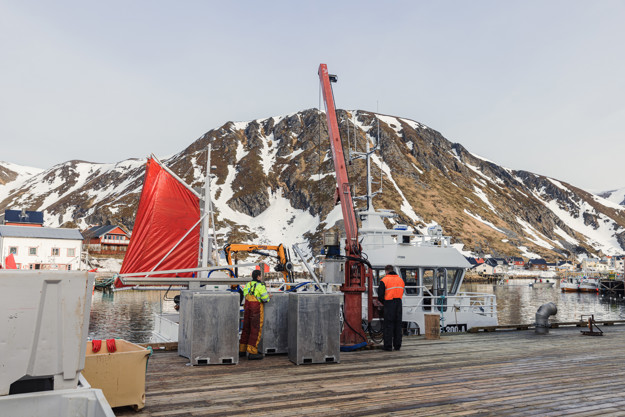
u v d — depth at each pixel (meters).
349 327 11.08
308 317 9.07
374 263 17.73
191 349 8.72
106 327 36.34
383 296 10.99
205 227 21.59
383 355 10.26
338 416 5.72
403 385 7.34
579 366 9.06
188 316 9.41
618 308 70.81
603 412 5.98
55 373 4.00
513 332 15.12
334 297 9.31
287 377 7.86
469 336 13.90
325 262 11.30
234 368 8.56
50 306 4.03
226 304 8.94
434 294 17.44
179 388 7.04
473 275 183.88
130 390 5.84
